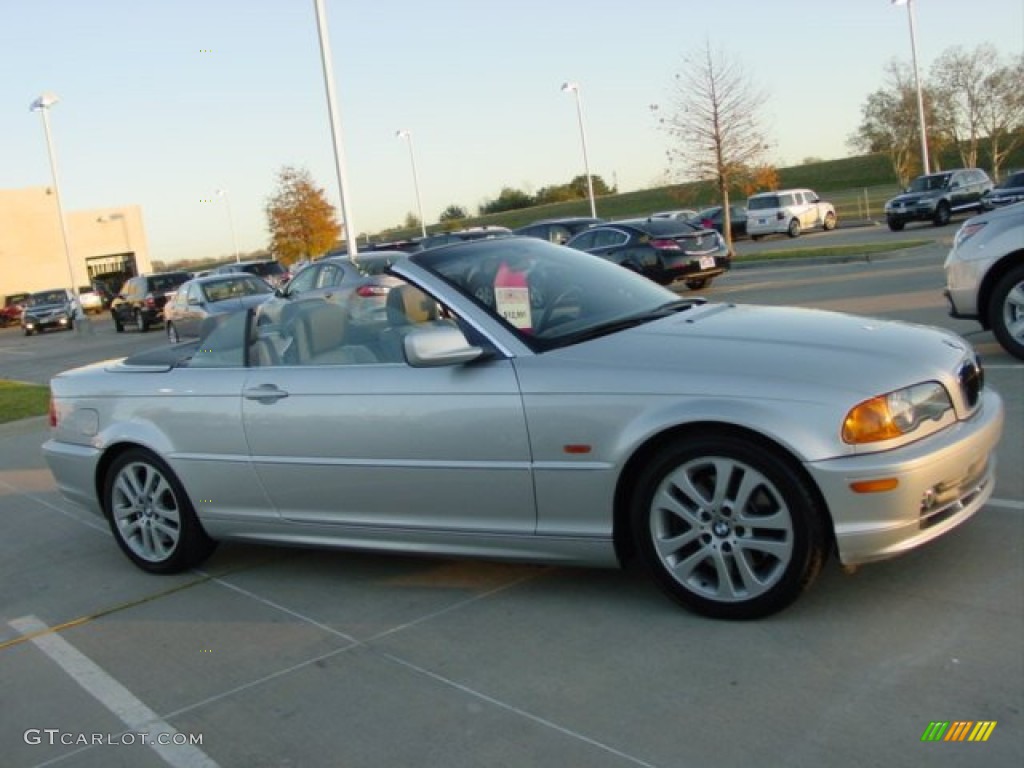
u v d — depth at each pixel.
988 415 3.98
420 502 4.40
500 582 4.63
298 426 4.66
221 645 4.34
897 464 3.50
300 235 41.28
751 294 16.22
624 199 81.88
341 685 3.79
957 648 3.45
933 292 12.67
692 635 3.80
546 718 3.35
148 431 5.23
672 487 3.88
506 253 4.85
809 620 3.78
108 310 53.62
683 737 3.12
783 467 3.61
